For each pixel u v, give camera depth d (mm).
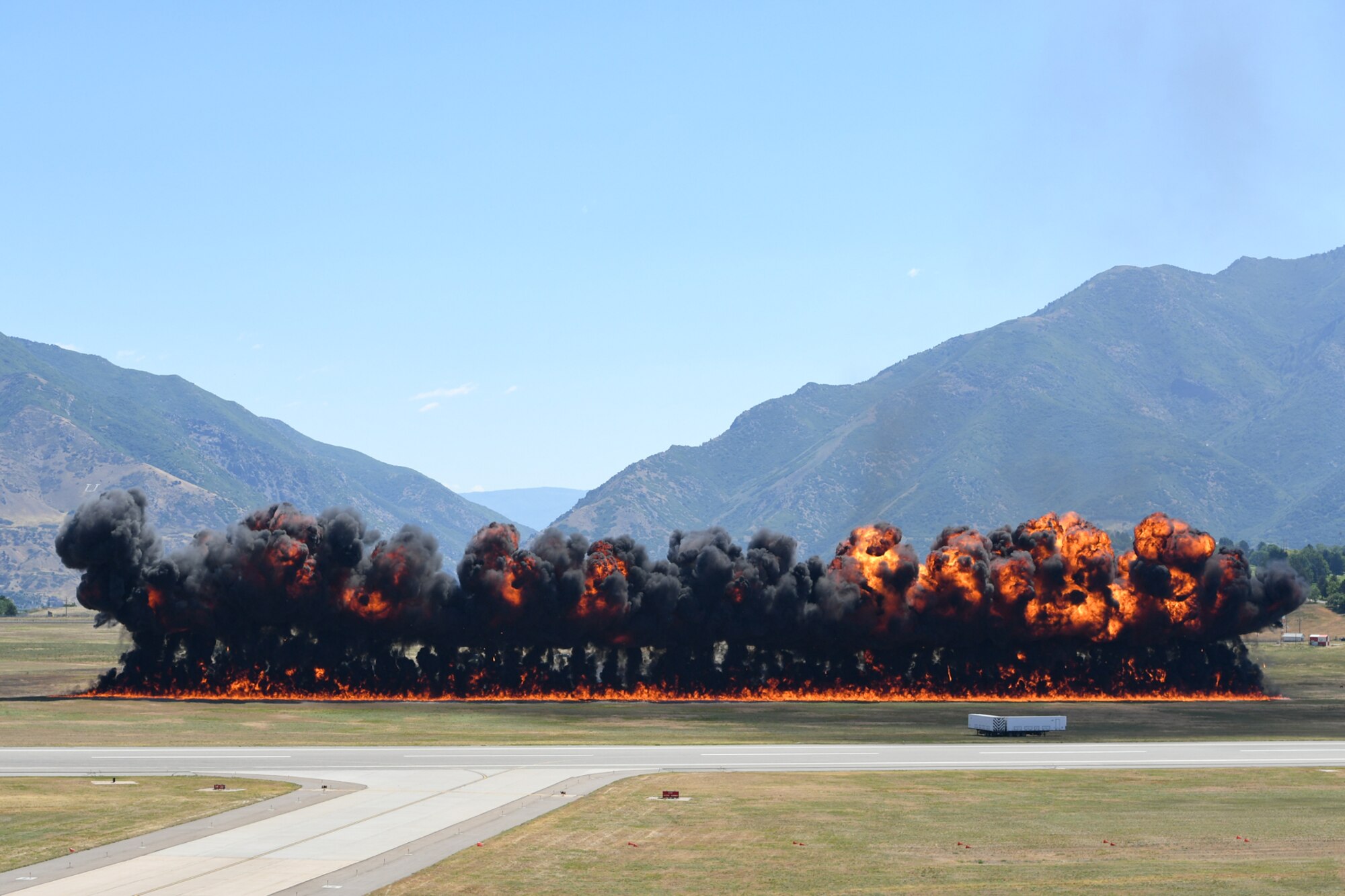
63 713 146125
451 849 69938
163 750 114312
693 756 116188
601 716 159000
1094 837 78125
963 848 73938
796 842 74688
